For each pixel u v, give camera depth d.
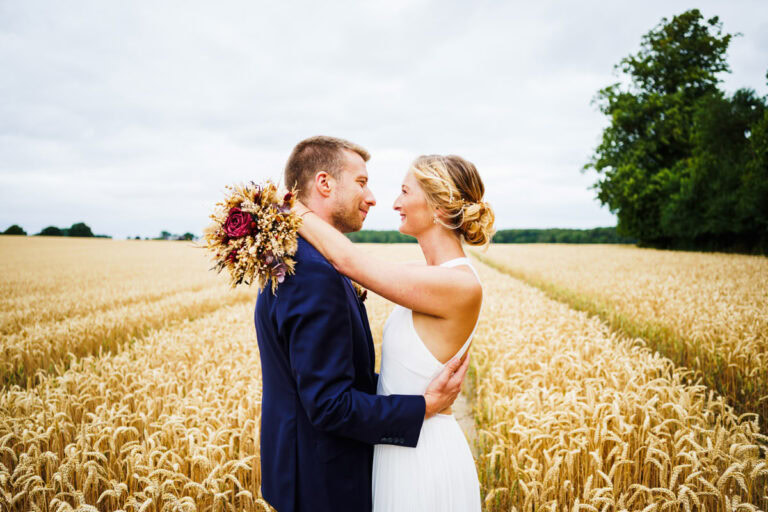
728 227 28.72
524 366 4.62
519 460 2.70
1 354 5.65
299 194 1.66
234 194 1.48
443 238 1.66
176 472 2.44
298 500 1.45
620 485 2.71
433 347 1.53
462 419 4.58
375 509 1.61
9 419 3.07
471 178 1.67
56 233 76.12
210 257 1.45
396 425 1.38
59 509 2.02
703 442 2.99
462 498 1.59
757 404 4.30
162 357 4.92
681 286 10.99
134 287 14.62
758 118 28.47
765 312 6.88
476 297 1.51
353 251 1.45
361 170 1.68
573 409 3.26
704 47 35.41
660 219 34.81
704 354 5.46
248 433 2.94
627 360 4.23
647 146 35.31
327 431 1.35
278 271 1.35
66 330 6.89
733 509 2.15
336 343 1.34
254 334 6.10
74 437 3.13
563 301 11.33
